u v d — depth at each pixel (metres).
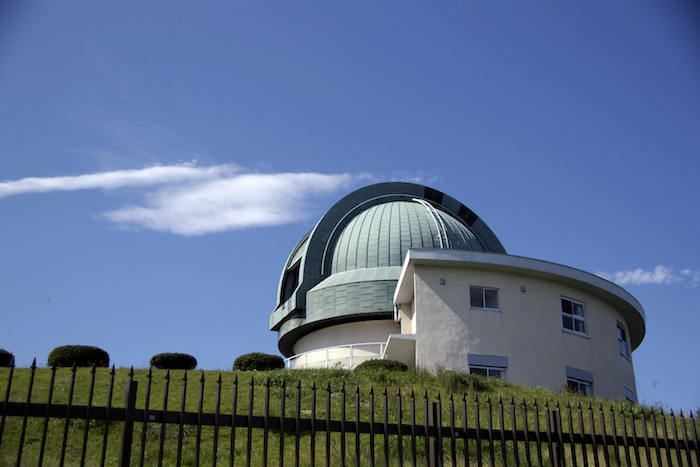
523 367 28.70
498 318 29.27
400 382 23.36
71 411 8.34
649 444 10.74
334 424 9.29
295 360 37.53
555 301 30.64
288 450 15.77
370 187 45.12
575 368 29.91
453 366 27.92
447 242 40.16
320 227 42.25
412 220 41.28
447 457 14.05
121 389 20.84
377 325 37.25
